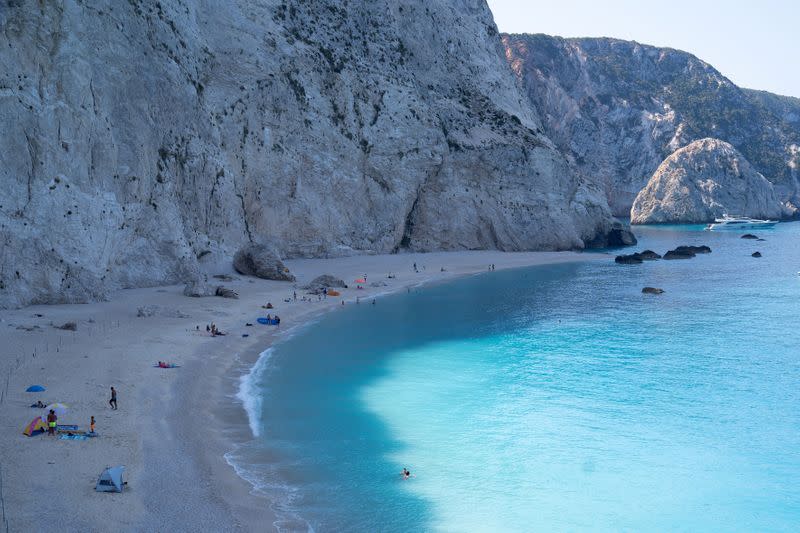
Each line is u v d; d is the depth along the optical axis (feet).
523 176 379.55
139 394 116.06
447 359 160.97
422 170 350.43
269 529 79.61
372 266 299.38
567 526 86.17
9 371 119.34
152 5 229.04
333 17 353.31
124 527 74.54
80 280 175.94
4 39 169.48
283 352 161.48
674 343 176.96
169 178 220.43
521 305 227.81
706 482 99.04
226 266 246.88
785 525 87.66
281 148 287.07
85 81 187.11
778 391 138.41
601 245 423.64
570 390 138.72
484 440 112.16
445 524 85.15
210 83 265.34
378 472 98.48
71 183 179.11
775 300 237.04
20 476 82.79
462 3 468.34
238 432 109.29
